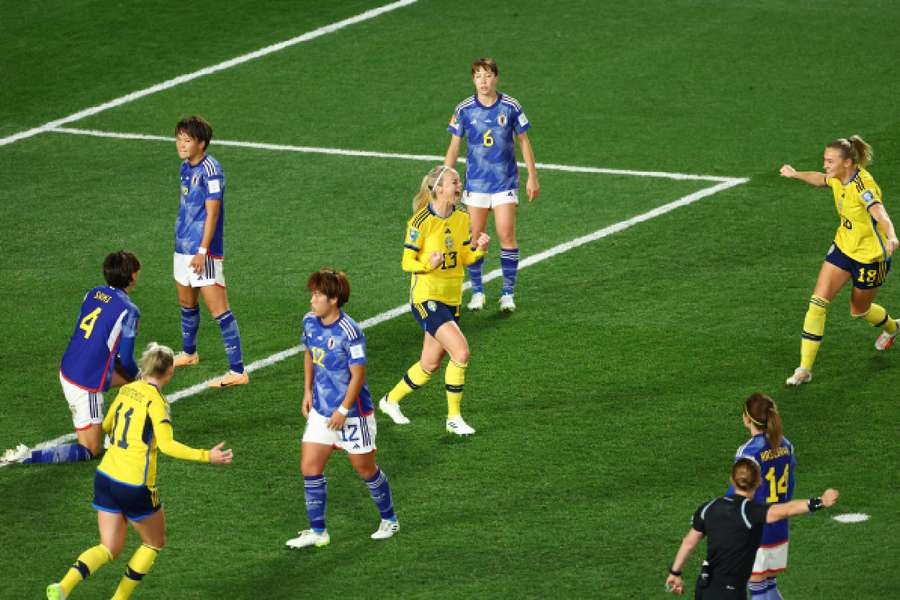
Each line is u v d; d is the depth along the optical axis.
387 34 91.69
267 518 40.50
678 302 55.28
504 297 55.31
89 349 43.00
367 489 42.31
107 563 38.41
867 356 50.12
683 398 47.19
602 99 80.25
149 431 35.41
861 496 40.34
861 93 79.19
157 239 64.50
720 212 64.69
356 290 57.94
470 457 43.75
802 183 67.56
